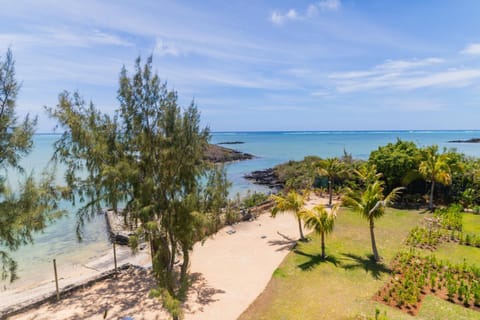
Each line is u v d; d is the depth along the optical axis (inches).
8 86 306.0
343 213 794.8
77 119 373.1
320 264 479.5
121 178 359.6
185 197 367.6
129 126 391.2
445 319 329.7
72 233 725.3
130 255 554.3
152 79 393.4
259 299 381.1
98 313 350.9
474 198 818.2
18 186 325.1
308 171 1268.5
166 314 346.9
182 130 380.5
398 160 889.5
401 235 618.2
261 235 629.0
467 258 495.5
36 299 375.9
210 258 511.8
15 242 311.3
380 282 419.5
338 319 335.3
